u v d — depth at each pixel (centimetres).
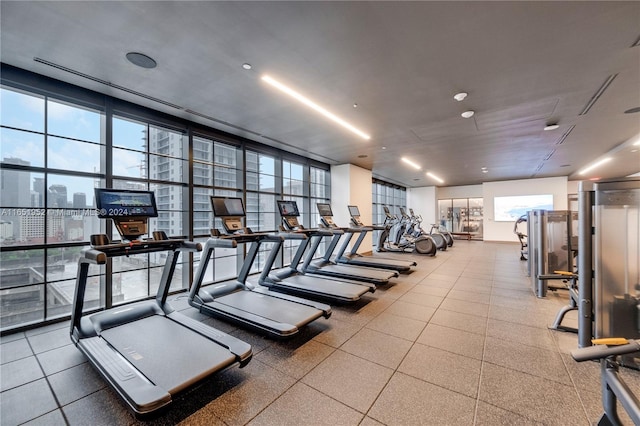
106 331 265
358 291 416
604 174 1066
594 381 223
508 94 375
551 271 468
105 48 275
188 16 229
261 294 393
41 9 221
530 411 190
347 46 271
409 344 289
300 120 479
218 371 207
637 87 353
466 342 293
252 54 285
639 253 241
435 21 235
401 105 412
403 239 992
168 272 318
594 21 235
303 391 214
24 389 218
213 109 431
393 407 196
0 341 300
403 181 1263
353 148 671
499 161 816
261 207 663
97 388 219
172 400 178
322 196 880
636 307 242
